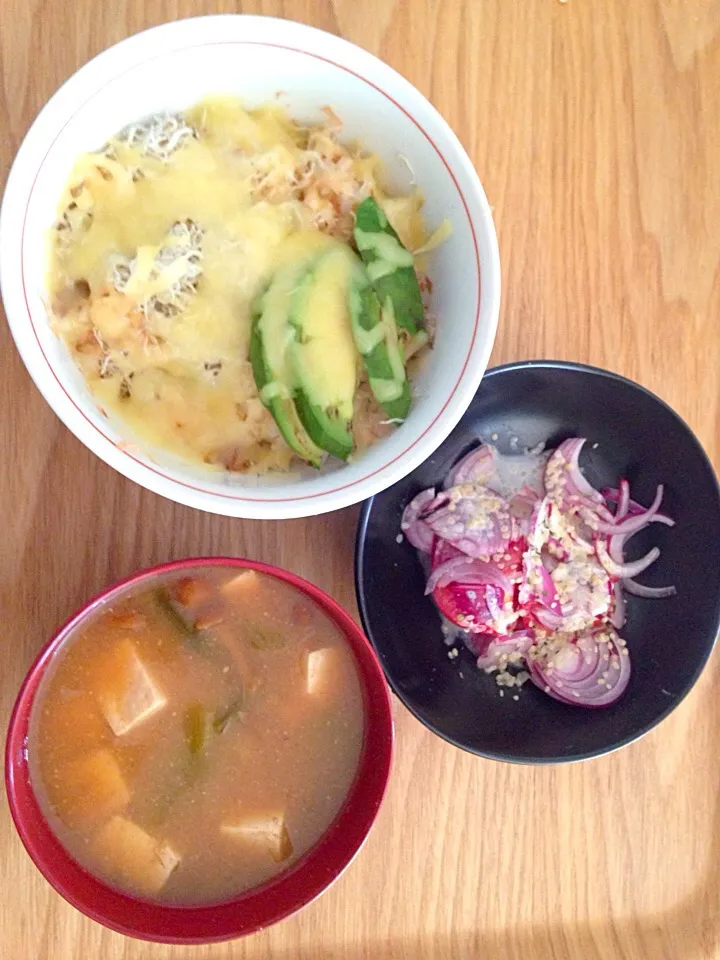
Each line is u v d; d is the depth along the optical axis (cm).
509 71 32
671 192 33
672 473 32
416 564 33
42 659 26
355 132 28
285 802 29
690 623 31
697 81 33
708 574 31
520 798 31
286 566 30
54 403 23
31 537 29
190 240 26
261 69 26
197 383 26
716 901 32
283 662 30
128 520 30
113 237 26
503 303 32
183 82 26
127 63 24
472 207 26
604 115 33
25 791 27
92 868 28
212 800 29
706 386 33
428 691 31
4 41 29
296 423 26
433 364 27
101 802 28
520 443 34
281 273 26
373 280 27
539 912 31
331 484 25
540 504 32
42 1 29
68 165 25
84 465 29
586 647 33
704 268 33
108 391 26
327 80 26
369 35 31
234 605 29
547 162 32
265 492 25
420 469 32
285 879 29
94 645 29
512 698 32
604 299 33
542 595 32
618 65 33
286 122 28
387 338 27
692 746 32
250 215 26
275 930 29
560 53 33
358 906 30
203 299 26
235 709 29
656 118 33
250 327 26
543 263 32
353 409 27
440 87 32
